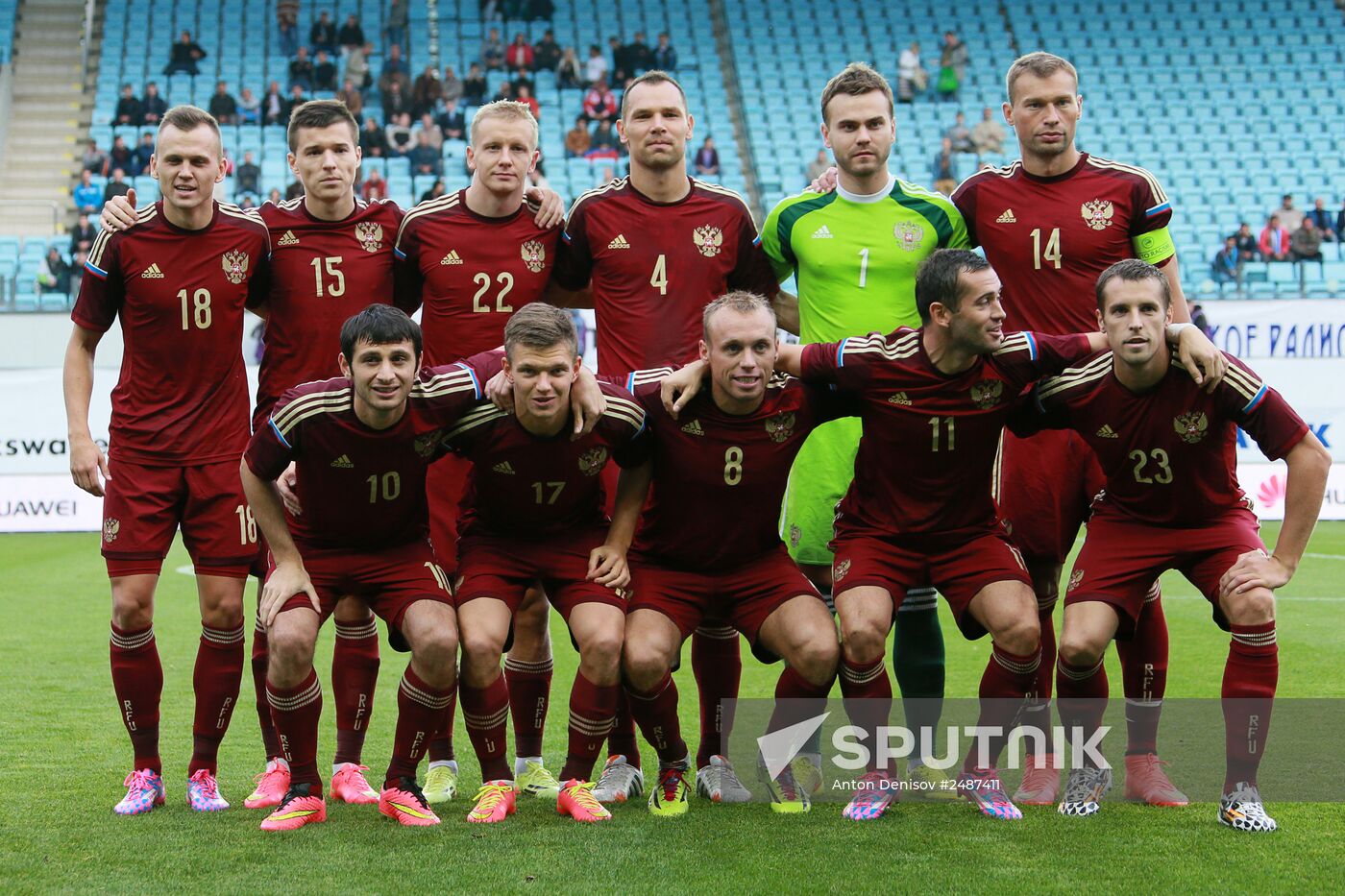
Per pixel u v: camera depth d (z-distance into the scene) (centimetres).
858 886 938
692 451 1166
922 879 954
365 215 1372
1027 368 1160
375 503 1159
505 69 6044
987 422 1170
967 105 6012
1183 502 1160
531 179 4750
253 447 1133
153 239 1238
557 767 1343
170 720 1554
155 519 1214
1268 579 1099
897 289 1382
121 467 1223
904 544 1206
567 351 1098
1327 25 6488
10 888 941
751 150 5784
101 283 1245
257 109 5597
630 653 1124
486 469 1167
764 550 1217
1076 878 955
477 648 1124
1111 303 1093
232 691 1212
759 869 977
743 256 1420
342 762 1251
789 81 6172
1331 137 5850
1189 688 1711
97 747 1412
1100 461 1182
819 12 6544
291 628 1098
